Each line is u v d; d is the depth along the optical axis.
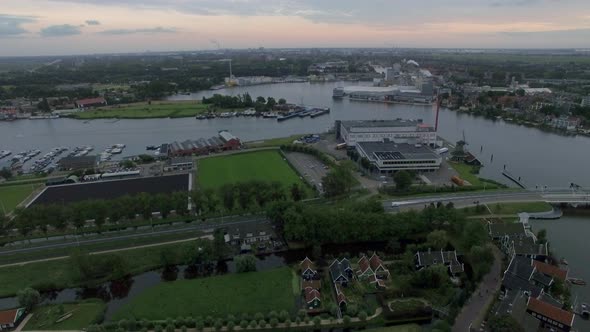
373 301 109.25
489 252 121.31
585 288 115.44
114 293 118.19
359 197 183.62
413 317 102.12
